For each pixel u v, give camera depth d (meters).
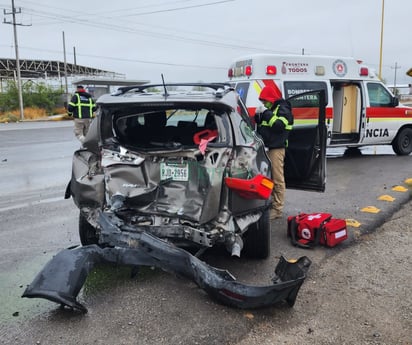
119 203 3.78
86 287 3.87
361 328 3.27
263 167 4.27
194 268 3.48
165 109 4.05
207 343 3.06
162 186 3.93
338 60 10.52
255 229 4.38
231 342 3.07
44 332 3.19
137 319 3.36
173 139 4.91
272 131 5.70
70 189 4.54
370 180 8.51
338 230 4.95
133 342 3.07
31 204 6.75
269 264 4.46
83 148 4.16
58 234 5.35
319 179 5.78
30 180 8.66
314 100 8.23
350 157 11.70
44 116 39.91
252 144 4.15
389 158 11.41
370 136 11.20
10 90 43.72
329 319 3.39
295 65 9.91
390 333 3.21
